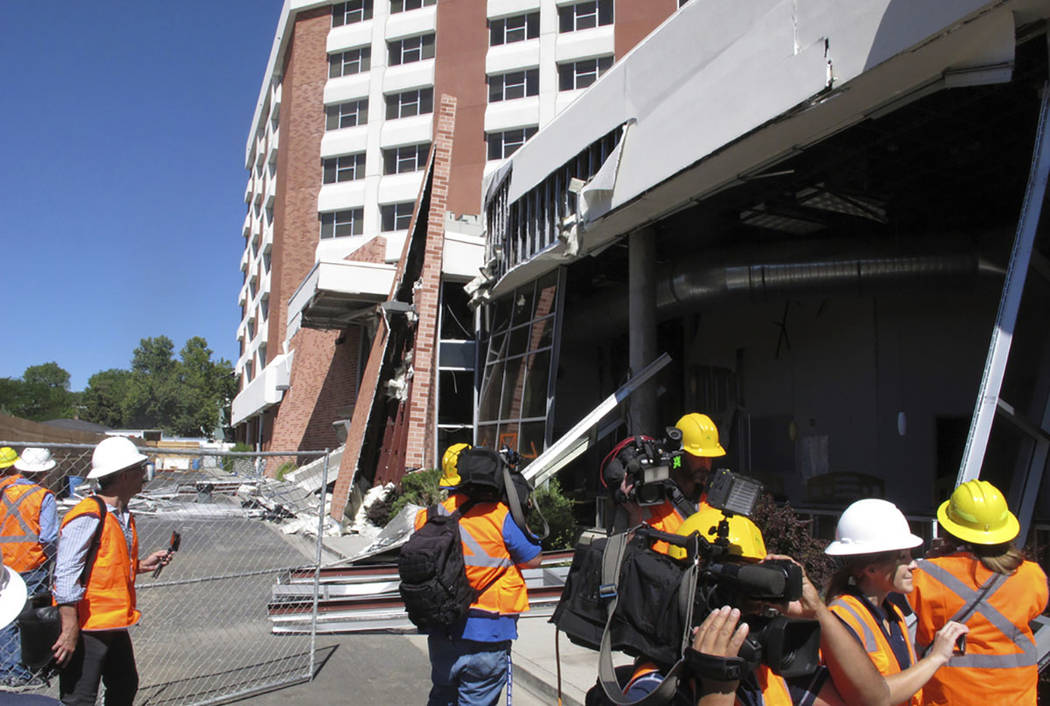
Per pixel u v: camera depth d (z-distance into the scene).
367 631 7.33
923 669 2.42
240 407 43.69
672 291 11.62
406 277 17.55
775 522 6.61
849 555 2.51
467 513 3.73
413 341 15.81
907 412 11.28
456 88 32.53
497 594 3.64
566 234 10.63
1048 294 6.34
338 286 18.22
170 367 117.12
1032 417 5.62
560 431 16.41
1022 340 6.49
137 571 4.40
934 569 3.08
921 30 5.44
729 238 12.13
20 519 5.07
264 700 5.33
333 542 12.82
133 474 4.23
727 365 14.36
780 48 6.77
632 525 3.43
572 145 10.81
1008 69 5.47
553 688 5.33
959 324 10.93
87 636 3.84
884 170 9.23
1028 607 2.96
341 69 36.25
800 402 12.85
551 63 30.77
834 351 12.38
